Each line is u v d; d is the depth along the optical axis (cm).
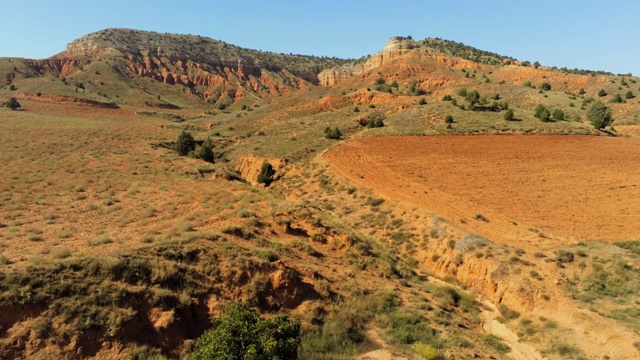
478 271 2342
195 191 3127
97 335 1143
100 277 1302
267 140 6988
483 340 1709
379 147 5872
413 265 2620
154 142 6138
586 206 3431
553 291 2020
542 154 5397
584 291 2017
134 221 2316
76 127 7081
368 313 1667
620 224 2981
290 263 1780
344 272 1984
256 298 1507
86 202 2797
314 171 4856
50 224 2223
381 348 1438
